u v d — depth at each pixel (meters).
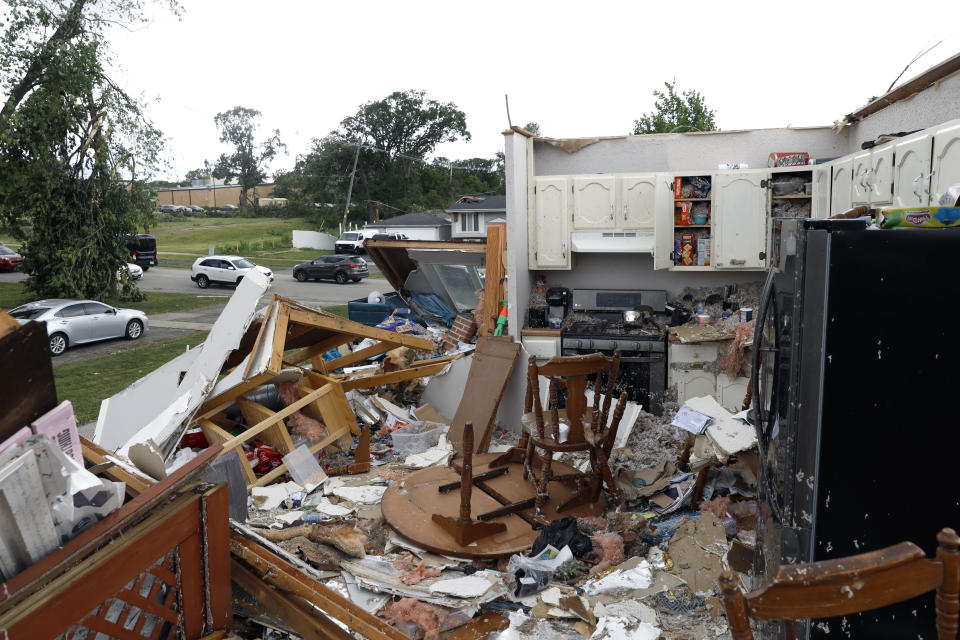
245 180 83.00
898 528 2.29
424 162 65.31
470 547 4.19
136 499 2.37
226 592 2.73
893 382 2.23
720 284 7.63
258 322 6.41
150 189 21.95
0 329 2.21
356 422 6.23
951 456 2.21
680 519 4.55
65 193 20.59
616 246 7.39
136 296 22.27
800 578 1.56
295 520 4.84
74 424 2.37
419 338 7.22
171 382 6.21
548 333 7.26
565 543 4.09
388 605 3.73
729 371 6.64
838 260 2.22
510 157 7.00
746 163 7.38
